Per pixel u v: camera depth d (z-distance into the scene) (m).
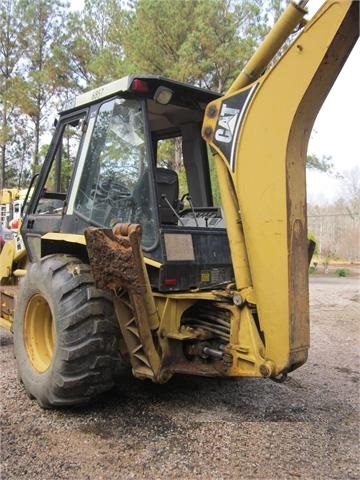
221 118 3.28
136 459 2.95
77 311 3.41
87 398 3.55
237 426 3.42
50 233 4.01
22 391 4.09
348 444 3.17
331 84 2.92
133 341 3.45
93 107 3.93
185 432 3.31
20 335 4.06
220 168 3.33
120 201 3.66
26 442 3.16
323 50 2.77
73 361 3.41
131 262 3.09
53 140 4.45
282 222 3.00
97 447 3.10
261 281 3.11
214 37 13.76
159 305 3.44
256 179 3.11
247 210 3.15
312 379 4.57
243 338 3.21
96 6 21.62
